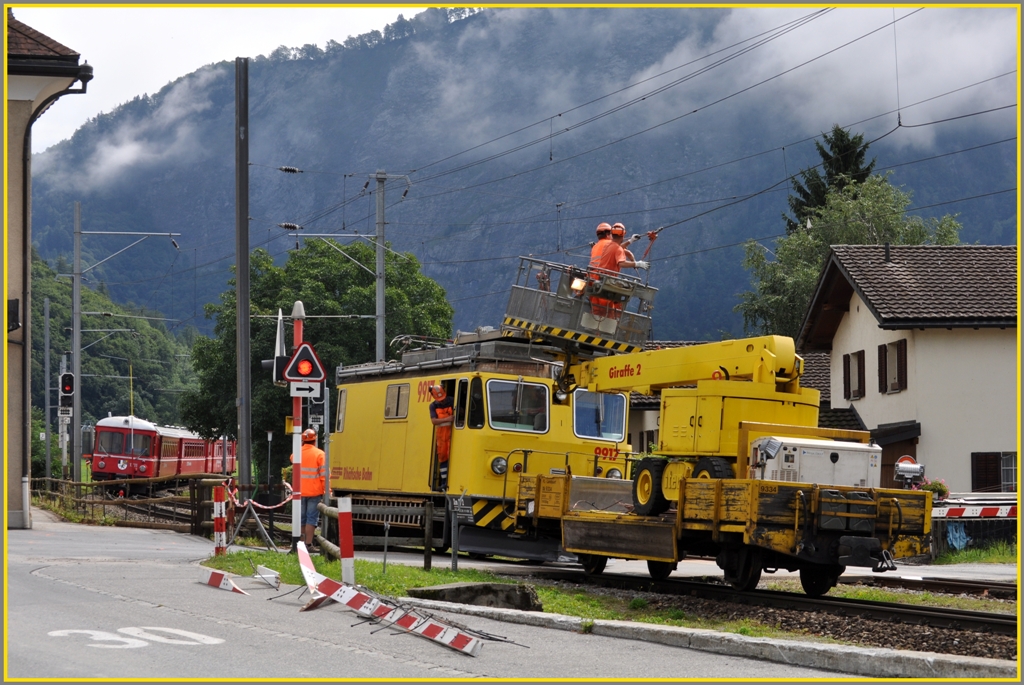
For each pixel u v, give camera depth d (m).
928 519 14.17
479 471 20.08
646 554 15.36
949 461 30.72
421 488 21.72
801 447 14.03
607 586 16.48
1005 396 30.86
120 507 32.69
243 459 22.38
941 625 12.02
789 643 9.03
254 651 8.93
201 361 56.47
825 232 57.53
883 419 33.06
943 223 57.72
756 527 13.30
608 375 17.30
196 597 12.30
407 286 57.19
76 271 45.59
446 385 21.20
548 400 20.75
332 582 11.46
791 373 14.88
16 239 23.81
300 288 55.56
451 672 8.32
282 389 53.25
